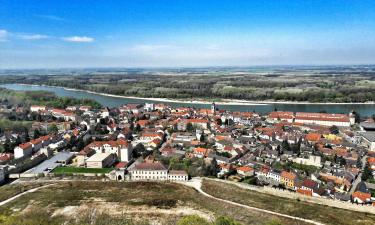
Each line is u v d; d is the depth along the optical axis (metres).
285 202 152.88
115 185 182.38
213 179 193.75
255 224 125.25
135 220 130.50
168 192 168.50
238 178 197.88
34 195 165.50
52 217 134.88
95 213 138.25
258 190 173.00
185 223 121.38
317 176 191.00
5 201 160.00
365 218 134.00
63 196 162.62
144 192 168.62
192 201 153.12
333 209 145.50
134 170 198.25
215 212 138.62
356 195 160.38
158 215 135.88
